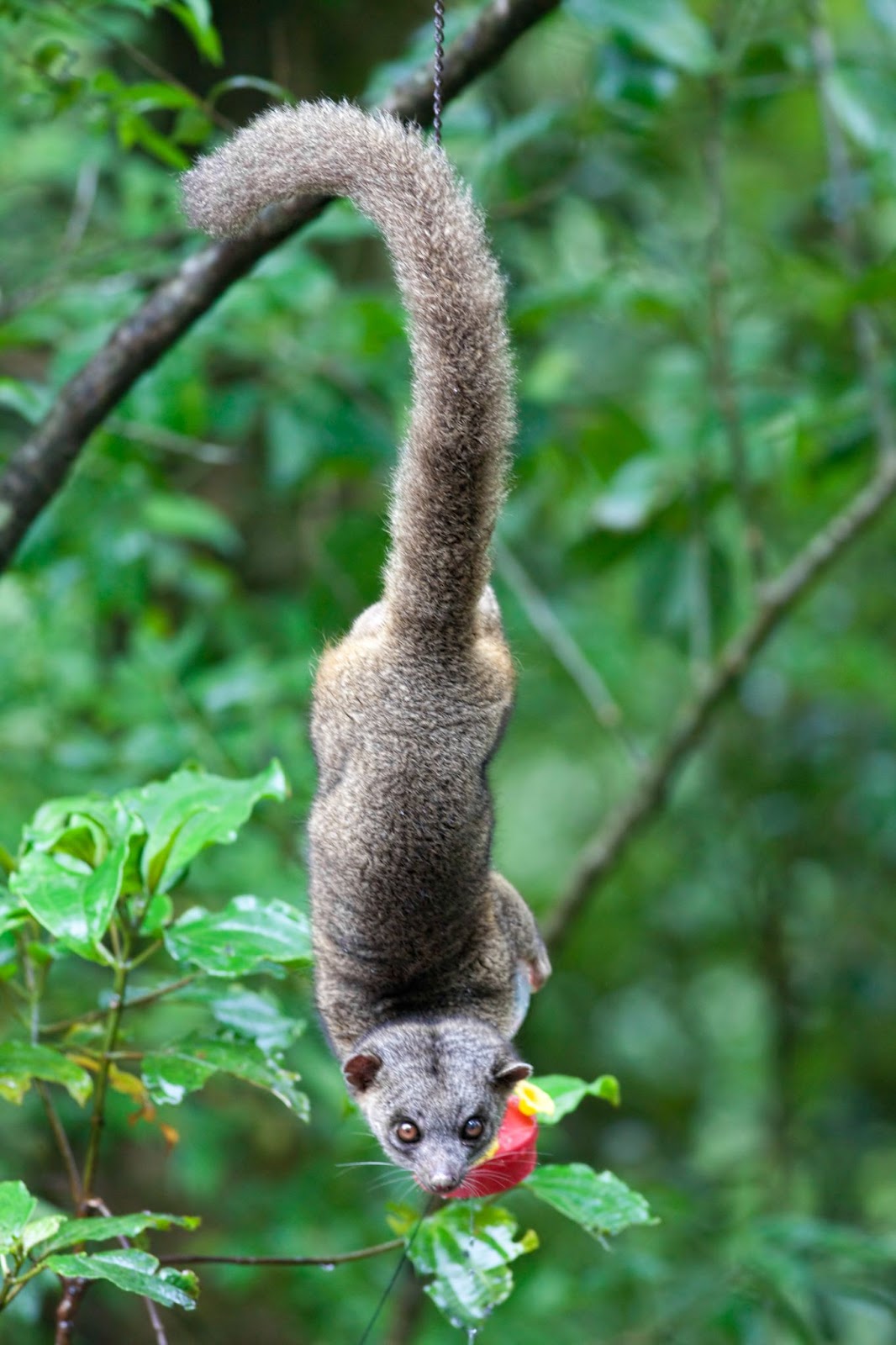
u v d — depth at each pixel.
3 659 10.95
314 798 6.16
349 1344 11.25
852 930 17.22
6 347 10.31
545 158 12.15
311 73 12.46
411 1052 6.06
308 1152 13.07
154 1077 6.00
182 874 6.30
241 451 13.16
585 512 13.36
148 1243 6.09
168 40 12.19
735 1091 17.95
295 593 13.22
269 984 9.60
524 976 6.57
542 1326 11.70
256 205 5.78
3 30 10.22
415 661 5.80
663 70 10.12
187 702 10.59
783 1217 12.59
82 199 10.19
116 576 10.43
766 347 12.33
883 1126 16.61
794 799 16.12
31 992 6.50
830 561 11.28
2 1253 5.06
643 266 12.10
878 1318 11.14
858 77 10.20
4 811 10.45
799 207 14.92
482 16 7.31
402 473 5.80
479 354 5.66
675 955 17.50
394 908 5.86
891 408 11.42
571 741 16.98
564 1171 6.23
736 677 11.43
